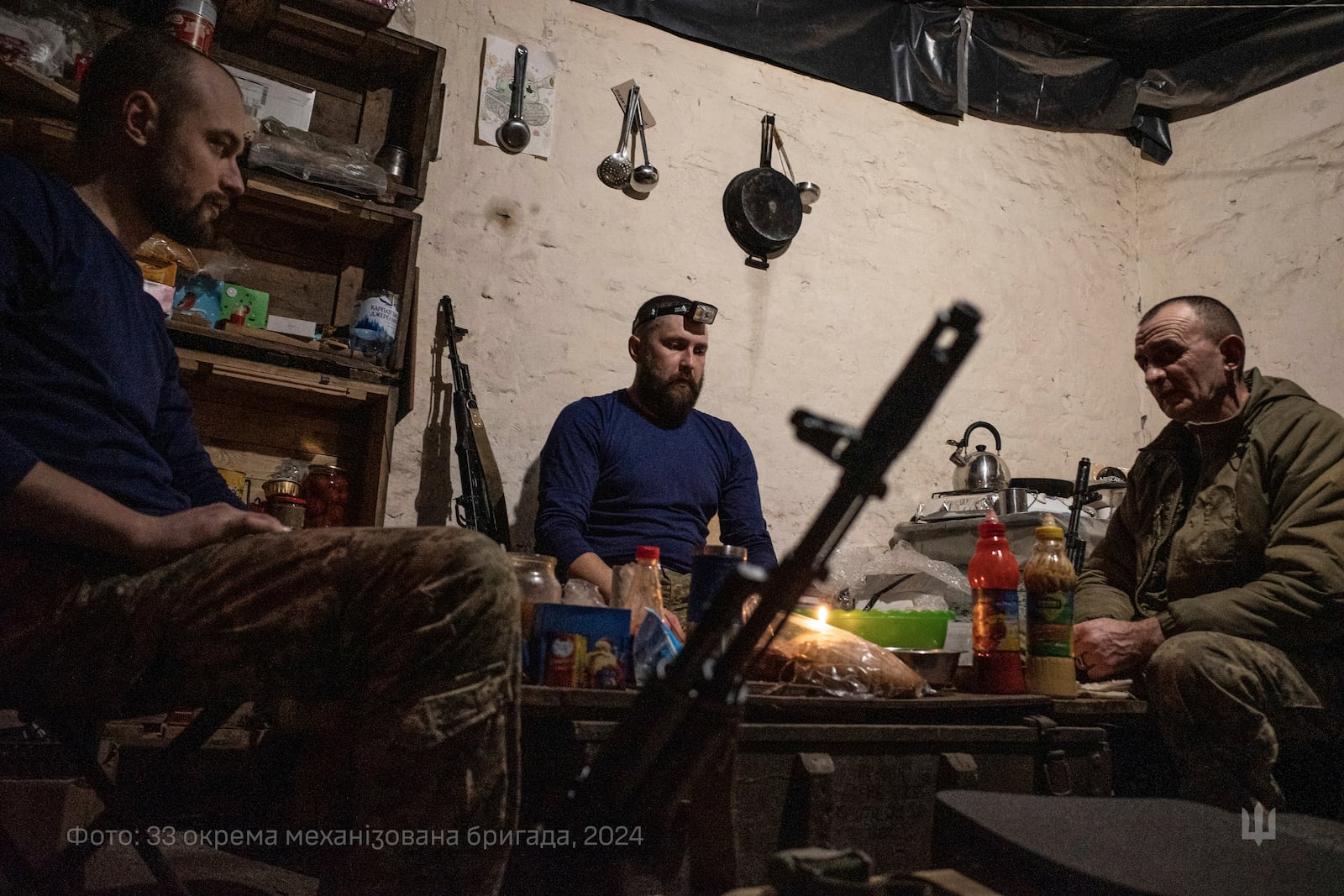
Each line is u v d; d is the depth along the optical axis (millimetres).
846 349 3500
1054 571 1770
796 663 1569
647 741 810
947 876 809
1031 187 3994
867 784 1371
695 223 3326
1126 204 4215
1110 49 4055
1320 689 1814
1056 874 755
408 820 977
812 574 761
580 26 3246
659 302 2771
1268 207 3730
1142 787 1930
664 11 3363
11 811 1481
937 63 3803
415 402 2826
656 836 839
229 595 1063
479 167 3014
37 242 1167
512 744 1025
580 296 3100
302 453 2646
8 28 2133
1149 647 1904
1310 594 1781
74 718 1125
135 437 1251
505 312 2984
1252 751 1709
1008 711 1646
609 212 3193
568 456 2580
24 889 1133
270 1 2514
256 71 2678
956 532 3057
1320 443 1930
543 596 1473
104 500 1062
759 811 1280
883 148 3707
